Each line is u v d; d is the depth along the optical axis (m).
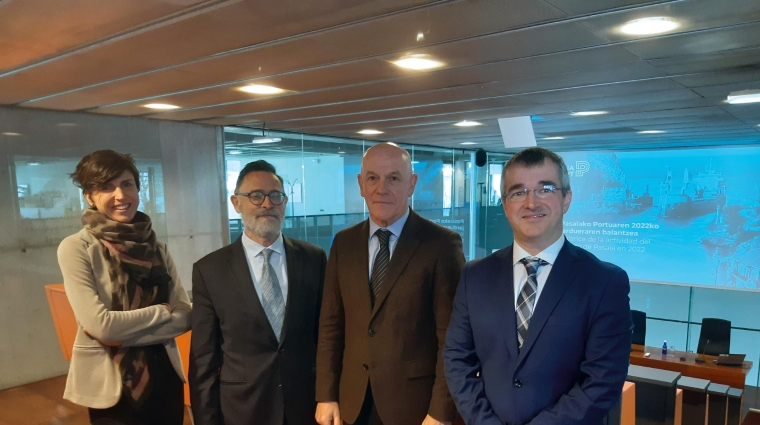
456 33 2.38
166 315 1.73
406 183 1.69
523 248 1.44
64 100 3.99
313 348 1.97
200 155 5.88
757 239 8.24
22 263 4.29
